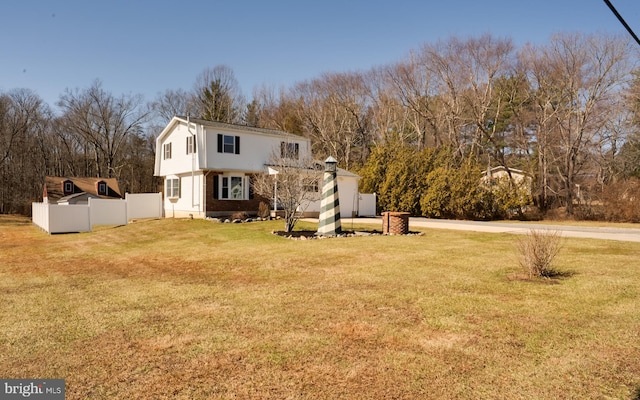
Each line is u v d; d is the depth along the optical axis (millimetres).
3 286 7398
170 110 46375
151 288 7023
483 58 29172
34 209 26141
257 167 22969
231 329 4742
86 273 8742
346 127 40312
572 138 26906
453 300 5754
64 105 41406
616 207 22812
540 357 3838
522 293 6059
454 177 24891
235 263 9312
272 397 3174
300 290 6562
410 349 4074
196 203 22125
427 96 33531
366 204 26156
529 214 25734
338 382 3408
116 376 3561
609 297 5773
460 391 3230
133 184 46469
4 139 39875
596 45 25484
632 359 3752
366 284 6871
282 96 44719
